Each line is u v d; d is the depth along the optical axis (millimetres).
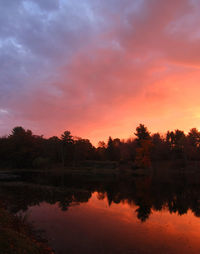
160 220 17656
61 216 18438
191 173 73625
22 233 12633
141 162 76750
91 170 82812
